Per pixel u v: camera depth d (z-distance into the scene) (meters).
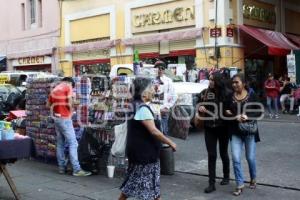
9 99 14.09
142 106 5.26
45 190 7.33
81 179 8.05
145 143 5.27
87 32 25.80
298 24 25.52
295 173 8.03
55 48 27.80
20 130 10.13
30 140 6.74
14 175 8.41
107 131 8.28
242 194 6.88
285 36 23.08
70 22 26.92
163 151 8.22
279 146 10.66
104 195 6.97
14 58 31.45
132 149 5.30
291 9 24.64
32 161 9.77
